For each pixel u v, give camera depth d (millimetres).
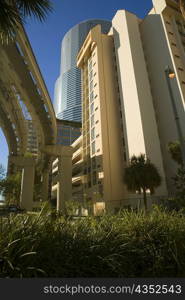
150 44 47750
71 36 195625
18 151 55156
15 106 41594
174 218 4457
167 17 46125
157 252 3447
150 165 27672
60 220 3471
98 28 56125
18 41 27984
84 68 62469
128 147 41656
